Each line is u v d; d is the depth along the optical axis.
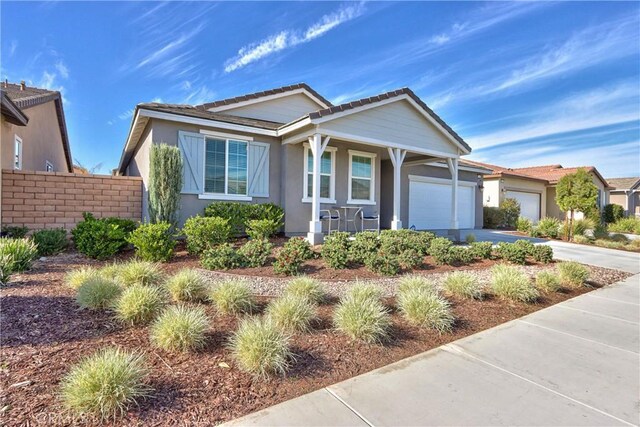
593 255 10.50
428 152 11.93
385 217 15.66
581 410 2.57
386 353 3.49
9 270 5.10
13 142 9.92
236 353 3.13
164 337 3.23
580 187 14.17
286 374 2.95
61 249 7.60
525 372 3.16
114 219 8.28
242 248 7.00
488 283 6.04
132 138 11.65
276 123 13.02
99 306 4.04
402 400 2.65
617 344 3.87
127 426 2.22
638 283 7.08
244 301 4.28
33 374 2.68
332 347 3.50
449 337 3.98
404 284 5.37
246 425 2.29
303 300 4.23
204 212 9.85
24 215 8.70
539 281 6.14
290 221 11.23
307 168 11.60
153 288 4.21
